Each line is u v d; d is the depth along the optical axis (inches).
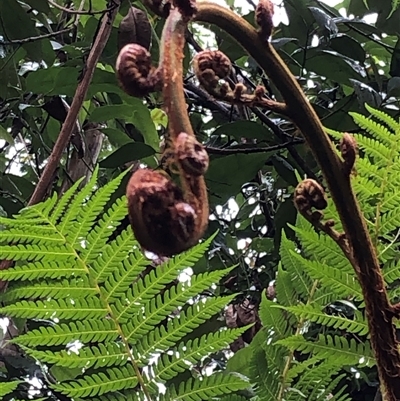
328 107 57.0
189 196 11.9
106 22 40.7
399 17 53.1
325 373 19.8
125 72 12.3
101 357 18.2
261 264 54.3
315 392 19.7
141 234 11.7
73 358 18.1
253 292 50.2
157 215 11.6
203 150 11.7
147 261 18.2
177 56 12.4
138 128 46.9
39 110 52.4
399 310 15.6
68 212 17.7
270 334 20.5
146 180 11.8
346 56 51.6
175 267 18.3
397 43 51.6
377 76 51.8
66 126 36.9
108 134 50.0
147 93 12.4
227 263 55.7
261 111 48.6
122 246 18.0
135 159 43.5
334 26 50.1
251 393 22.6
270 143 47.7
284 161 48.4
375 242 19.7
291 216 44.6
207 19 13.8
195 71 14.7
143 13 41.7
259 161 45.4
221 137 57.8
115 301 18.2
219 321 38.7
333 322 20.0
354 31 55.6
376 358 15.7
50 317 18.0
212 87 14.6
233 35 14.3
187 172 11.6
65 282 18.0
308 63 50.6
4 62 49.2
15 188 52.4
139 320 18.2
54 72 44.2
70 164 55.9
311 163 49.6
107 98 55.4
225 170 45.1
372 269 15.6
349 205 15.5
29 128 52.4
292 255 21.3
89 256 18.0
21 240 17.8
